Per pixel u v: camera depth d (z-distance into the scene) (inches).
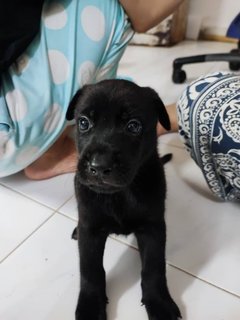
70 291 10.4
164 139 17.8
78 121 9.3
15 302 10.1
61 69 13.0
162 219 10.0
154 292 9.5
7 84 12.4
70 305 10.0
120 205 9.5
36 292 10.3
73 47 13.1
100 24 13.7
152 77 24.4
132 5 14.6
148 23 15.5
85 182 8.6
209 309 9.8
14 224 12.7
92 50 13.5
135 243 12.0
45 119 12.8
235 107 11.3
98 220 9.7
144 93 9.5
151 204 9.7
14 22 11.9
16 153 12.9
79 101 9.7
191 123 12.4
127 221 9.8
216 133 11.6
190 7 33.8
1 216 13.1
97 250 9.9
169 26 30.7
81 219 9.8
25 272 10.9
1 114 11.8
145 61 27.5
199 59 23.0
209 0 32.8
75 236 12.0
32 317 9.7
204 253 11.5
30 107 12.2
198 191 14.3
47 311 9.8
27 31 12.3
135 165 8.7
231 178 12.1
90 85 9.9
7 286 10.5
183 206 13.5
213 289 10.3
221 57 22.9
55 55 12.9
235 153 11.2
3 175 14.3
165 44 31.6
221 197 13.4
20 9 12.1
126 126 8.7
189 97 12.7
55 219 13.0
